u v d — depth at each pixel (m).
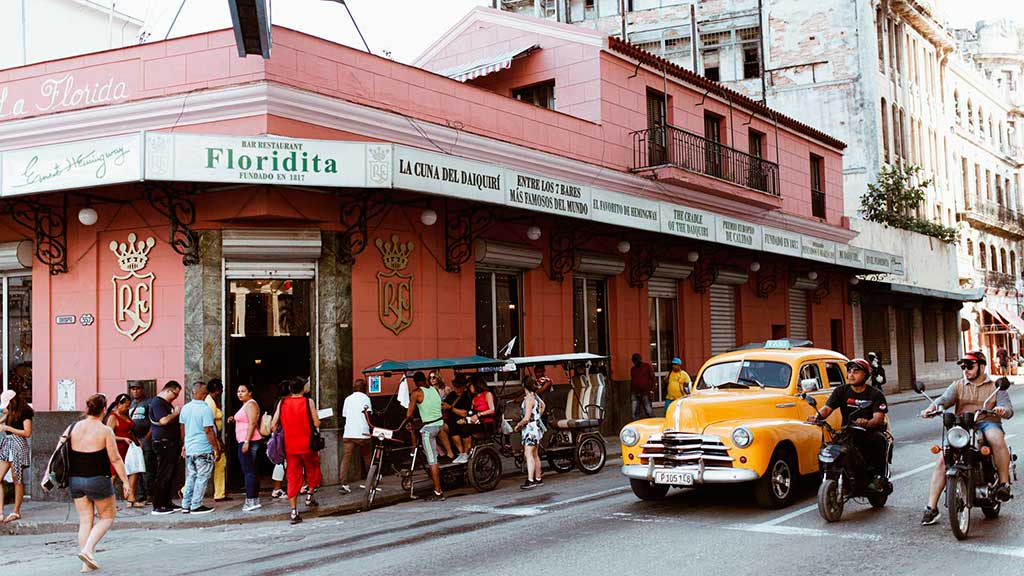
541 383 14.07
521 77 20.55
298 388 11.47
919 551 7.84
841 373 12.17
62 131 13.66
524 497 11.95
